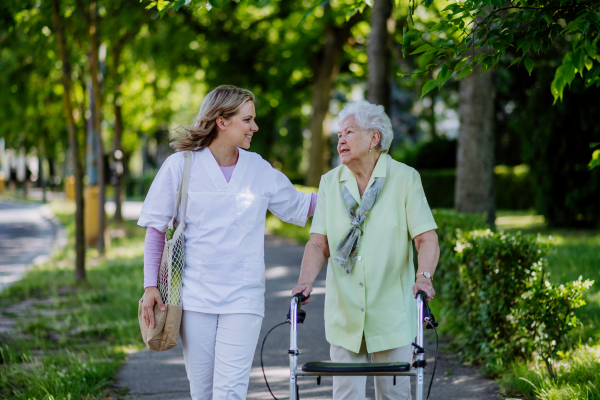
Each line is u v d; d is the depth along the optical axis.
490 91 10.04
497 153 29.83
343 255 3.38
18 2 9.79
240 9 21.61
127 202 45.50
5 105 16.06
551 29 4.07
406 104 44.50
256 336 3.38
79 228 10.74
